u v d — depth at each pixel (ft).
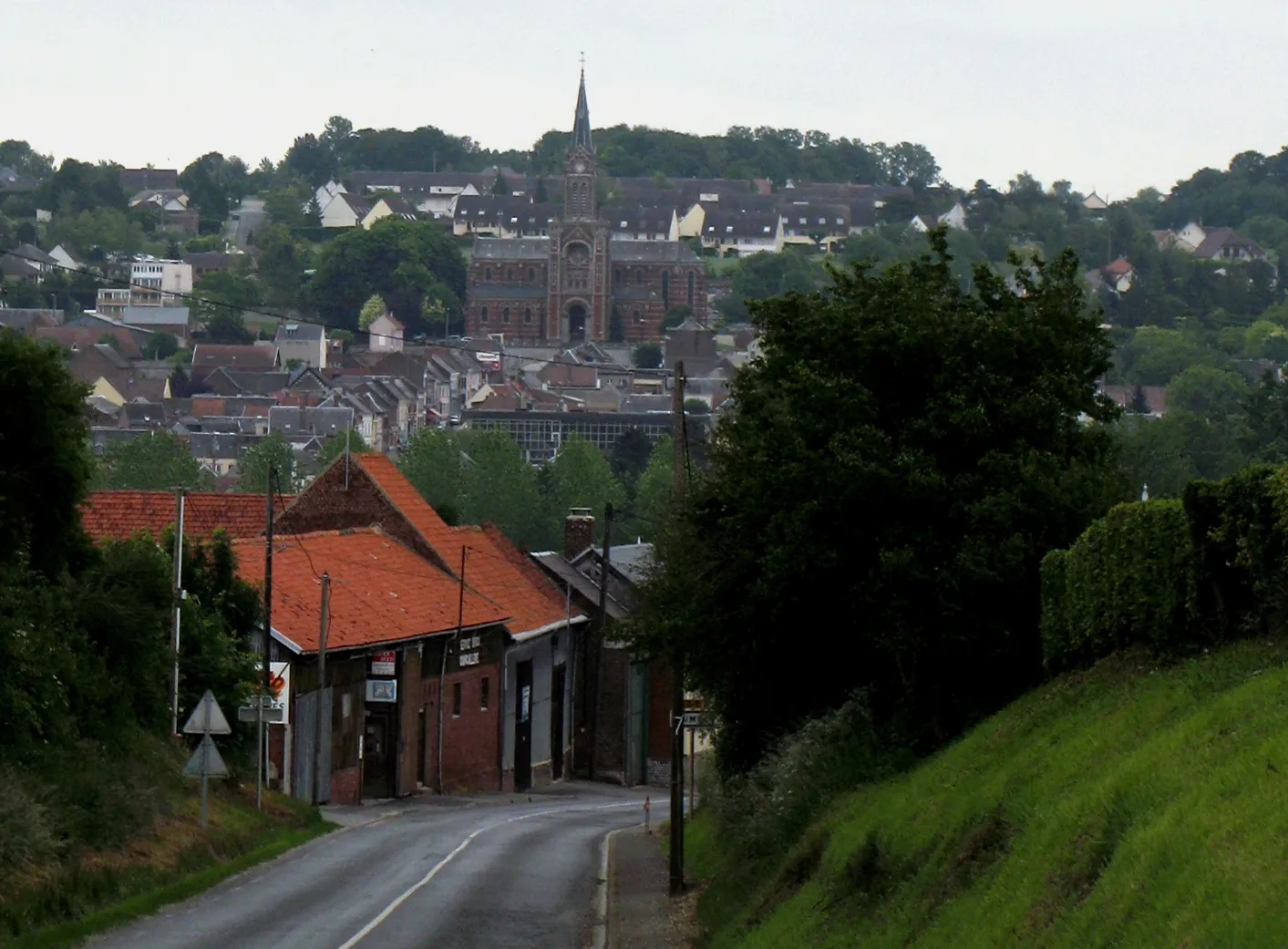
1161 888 77.71
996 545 156.87
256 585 284.00
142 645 210.59
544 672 404.77
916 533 160.15
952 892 105.09
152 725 217.77
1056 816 98.02
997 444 165.99
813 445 168.66
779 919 131.75
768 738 192.03
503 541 424.46
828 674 186.09
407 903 176.04
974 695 160.04
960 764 131.75
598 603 432.66
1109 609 131.44
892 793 141.38
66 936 142.61
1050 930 84.58
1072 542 156.97
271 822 229.86
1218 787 83.05
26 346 186.60
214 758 197.98
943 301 177.17
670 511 199.72
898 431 168.35
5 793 155.94
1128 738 105.40
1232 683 104.42
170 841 188.24
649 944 156.66
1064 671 145.07
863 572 165.99
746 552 176.35
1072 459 166.40
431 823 270.87
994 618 156.56
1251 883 71.36
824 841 143.84
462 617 339.77
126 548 221.87
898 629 157.48
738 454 181.88
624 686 433.07
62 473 191.21
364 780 310.86
